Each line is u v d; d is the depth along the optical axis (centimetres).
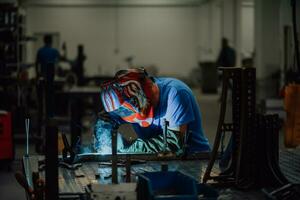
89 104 1340
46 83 367
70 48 2447
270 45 1534
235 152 322
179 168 357
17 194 663
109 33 2462
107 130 394
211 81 2167
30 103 1190
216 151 317
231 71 315
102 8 2448
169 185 275
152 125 396
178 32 2481
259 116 317
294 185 300
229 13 2083
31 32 2398
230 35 2081
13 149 803
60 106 1223
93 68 2462
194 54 2488
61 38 2439
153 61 2492
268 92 1511
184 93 389
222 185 315
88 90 978
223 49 1691
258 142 315
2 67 1071
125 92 369
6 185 709
